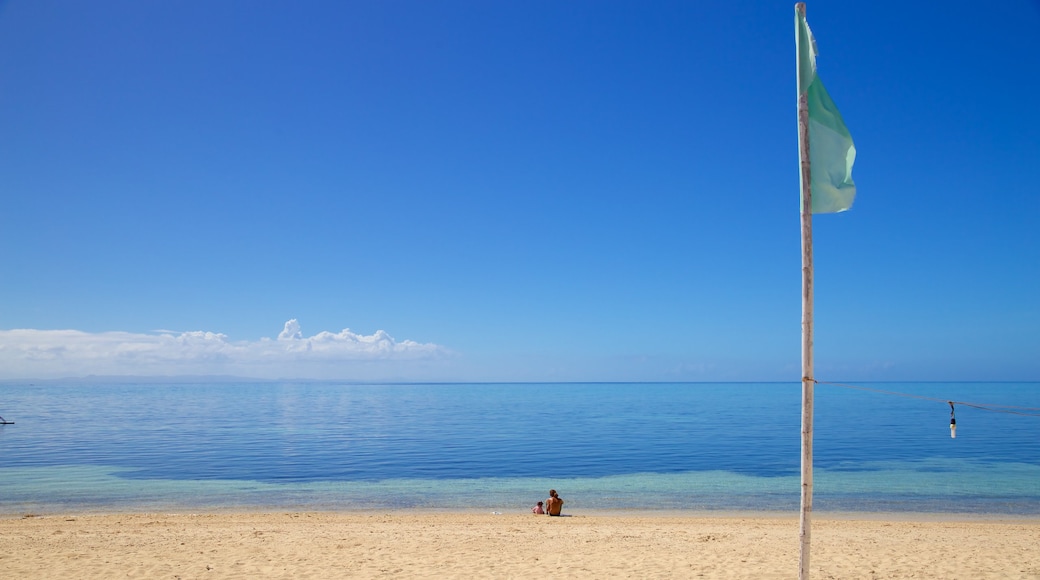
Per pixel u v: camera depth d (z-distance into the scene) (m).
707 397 168.25
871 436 56.34
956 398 137.62
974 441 51.19
